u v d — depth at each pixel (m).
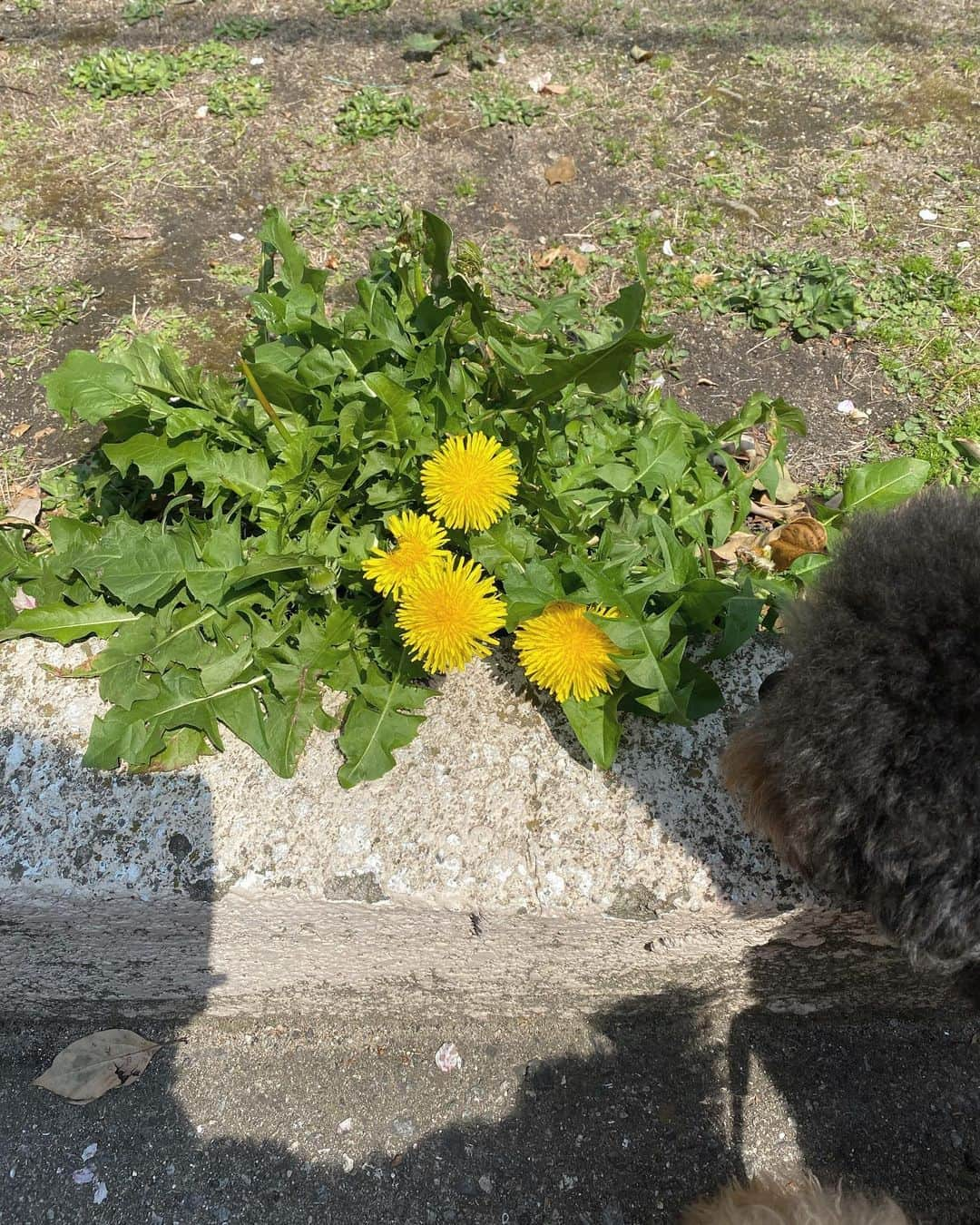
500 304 0.73
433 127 0.87
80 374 0.50
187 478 0.52
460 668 0.44
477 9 0.99
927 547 0.34
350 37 0.96
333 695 0.48
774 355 0.71
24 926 0.46
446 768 0.46
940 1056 0.53
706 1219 0.45
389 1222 0.49
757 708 0.42
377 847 0.45
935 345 0.71
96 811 0.46
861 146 0.85
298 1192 0.50
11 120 0.87
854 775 0.32
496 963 0.49
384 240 0.77
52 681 0.49
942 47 0.96
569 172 0.82
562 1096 0.52
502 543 0.46
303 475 0.49
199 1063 0.54
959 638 0.31
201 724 0.46
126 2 1.01
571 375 0.46
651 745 0.46
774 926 0.45
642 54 0.94
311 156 0.84
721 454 0.57
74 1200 0.50
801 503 0.62
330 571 0.48
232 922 0.46
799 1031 0.54
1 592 0.51
